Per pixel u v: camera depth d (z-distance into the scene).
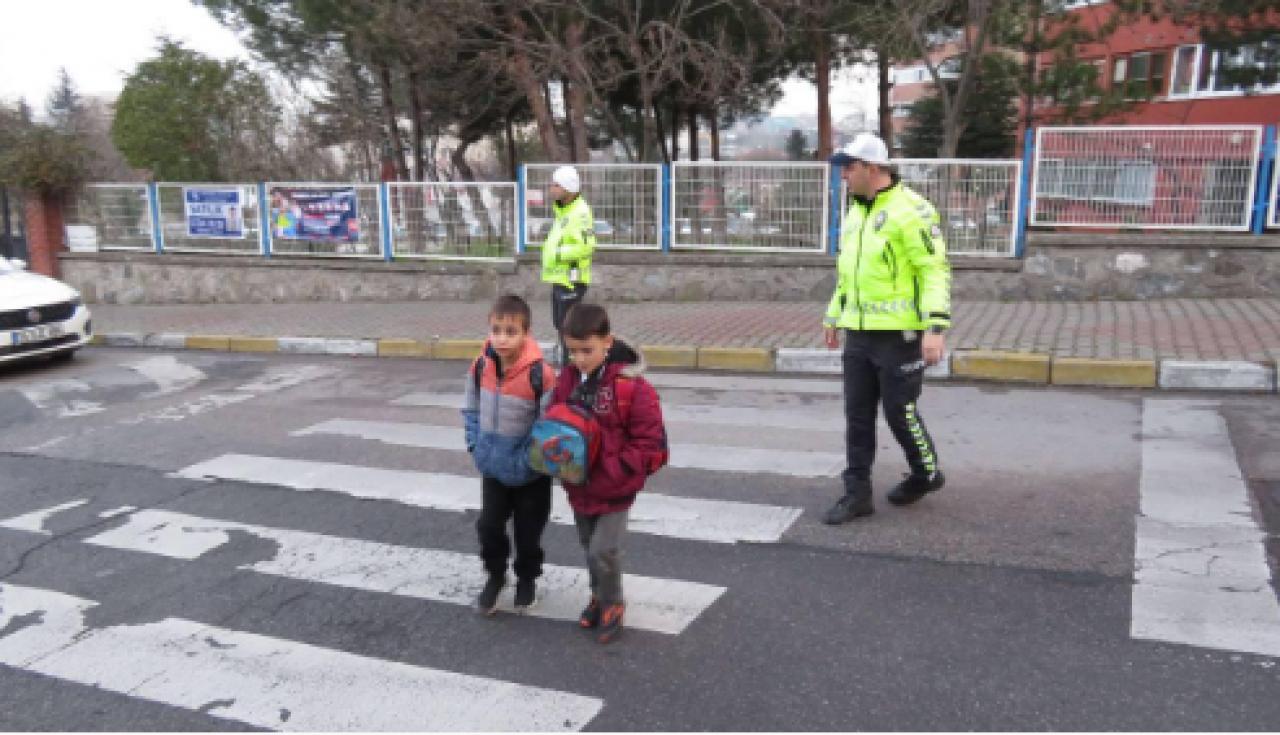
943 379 8.29
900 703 3.35
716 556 4.74
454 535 5.23
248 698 3.58
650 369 9.54
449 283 14.35
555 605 4.31
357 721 3.39
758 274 12.45
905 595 4.20
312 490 6.07
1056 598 4.07
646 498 5.61
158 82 20.45
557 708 3.43
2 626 4.28
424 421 7.77
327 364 10.79
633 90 19.70
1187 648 3.60
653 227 12.90
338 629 4.14
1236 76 16.48
